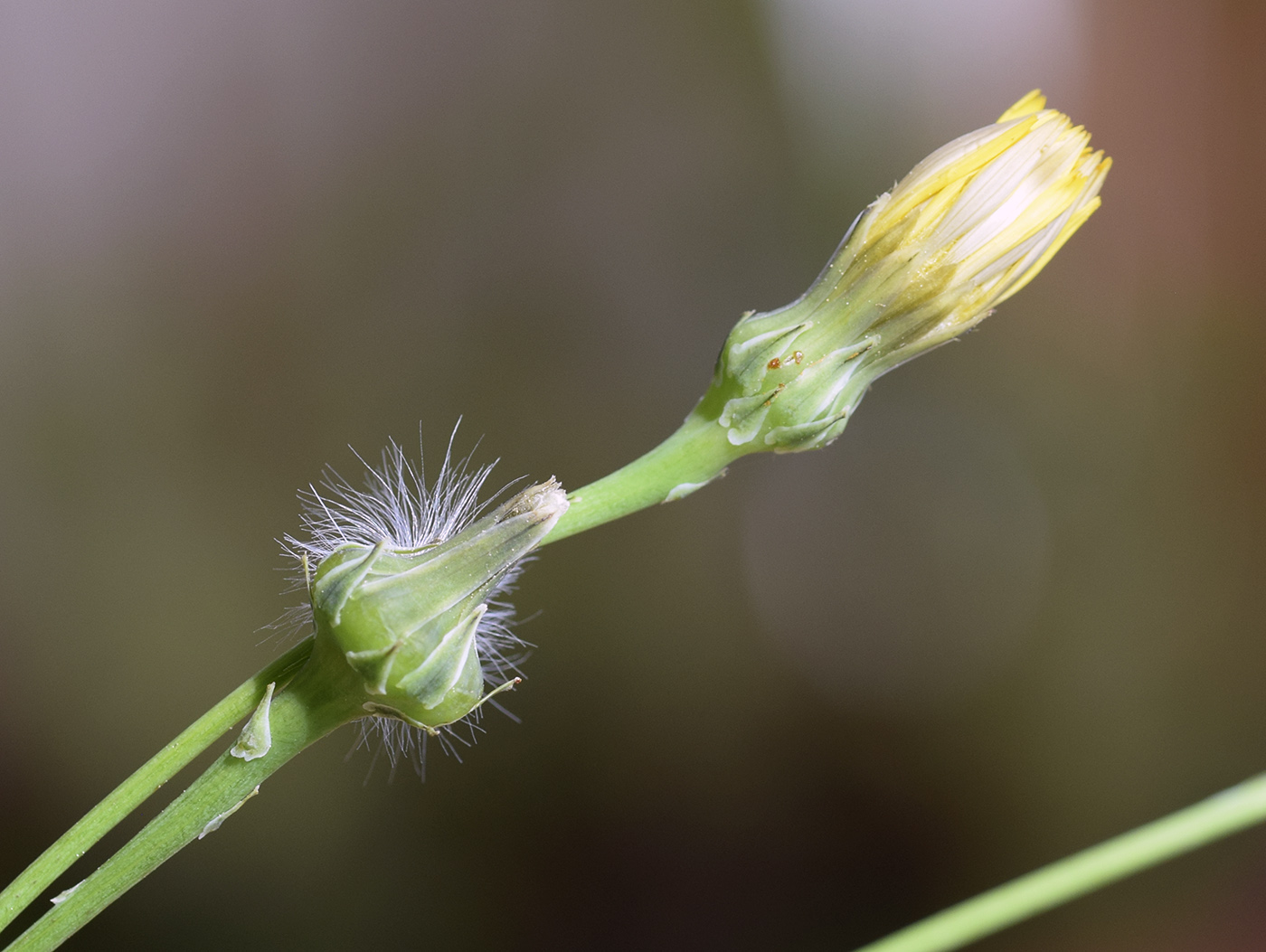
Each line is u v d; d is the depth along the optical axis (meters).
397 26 0.37
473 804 0.35
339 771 0.34
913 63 0.42
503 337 0.37
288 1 0.36
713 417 0.19
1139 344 0.43
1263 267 0.44
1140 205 0.44
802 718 0.38
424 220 0.37
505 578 0.19
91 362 0.35
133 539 0.34
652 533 0.38
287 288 0.36
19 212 0.34
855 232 0.19
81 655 0.33
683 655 0.37
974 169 0.19
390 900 0.34
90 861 0.33
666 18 0.39
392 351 0.37
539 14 0.38
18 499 0.33
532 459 0.37
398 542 0.19
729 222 0.39
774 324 0.19
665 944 0.36
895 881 0.38
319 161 0.37
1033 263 0.19
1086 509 0.41
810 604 0.38
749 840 0.37
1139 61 0.44
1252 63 0.44
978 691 0.39
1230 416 0.42
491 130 0.38
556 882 0.36
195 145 0.36
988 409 0.41
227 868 0.33
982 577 0.39
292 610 0.19
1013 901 0.20
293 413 0.36
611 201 0.38
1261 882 0.39
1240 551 0.42
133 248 0.35
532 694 0.36
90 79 0.35
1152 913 0.39
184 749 0.18
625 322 0.38
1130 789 0.39
